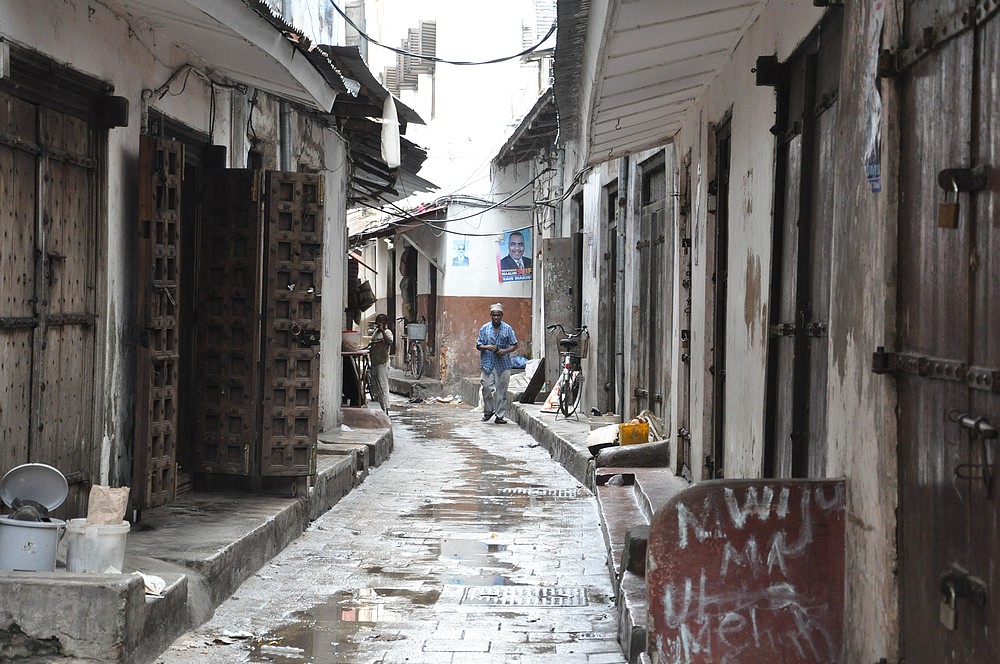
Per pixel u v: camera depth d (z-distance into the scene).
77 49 6.91
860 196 4.37
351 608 6.88
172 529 7.66
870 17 4.27
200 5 6.86
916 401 3.80
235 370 9.30
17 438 6.35
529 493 12.12
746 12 6.82
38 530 5.57
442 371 27.66
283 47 8.61
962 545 3.40
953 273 3.49
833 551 4.43
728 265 8.07
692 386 9.82
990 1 3.19
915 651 3.79
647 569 4.41
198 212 9.40
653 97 9.11
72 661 5.20
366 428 15.93
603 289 17.47
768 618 4.41
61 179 6.90
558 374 20.23
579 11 6.88
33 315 6.53
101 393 7.44
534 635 6.30
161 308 8.01
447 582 7.63
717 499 4.40
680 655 4.40
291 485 9.44
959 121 3.46
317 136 14.20
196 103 9.34
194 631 6.26
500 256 27.16
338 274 15.69
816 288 5.56
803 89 5.85
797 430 5.75
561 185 21.52
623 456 11.31
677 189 11.06
